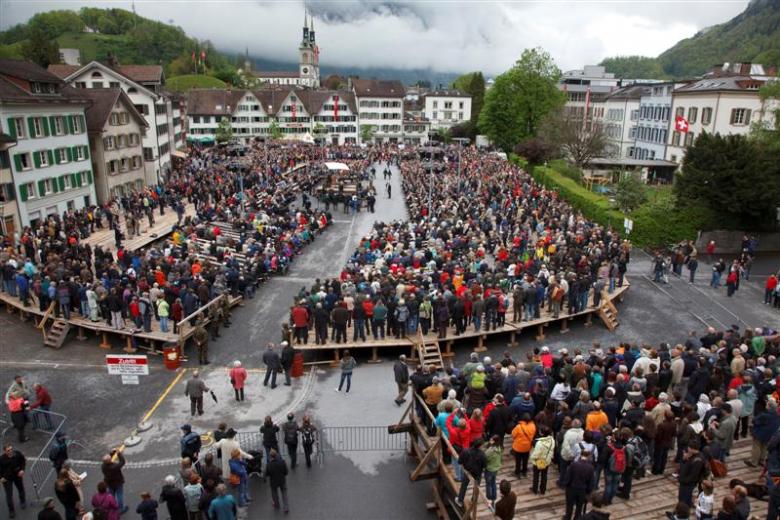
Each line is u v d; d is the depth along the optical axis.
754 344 20.39
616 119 92.62
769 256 41.56
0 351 24.64
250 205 46.03
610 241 35.06
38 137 41.56
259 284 33.03
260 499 15.65
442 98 140.50
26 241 31.69
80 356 24.30
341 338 24.14
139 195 47.25
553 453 14.17
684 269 37.84
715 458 14.15
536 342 26.28
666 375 17.03
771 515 12.12
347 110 127.12
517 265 29.70
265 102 121.88
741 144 41.41
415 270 29.05
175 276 26.56
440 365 23.05
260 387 21.73
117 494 14.65
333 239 43.72
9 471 14.45
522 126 93.69
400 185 69.88
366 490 16.06
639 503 13.59
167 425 19.09
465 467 12.84
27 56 100.56
